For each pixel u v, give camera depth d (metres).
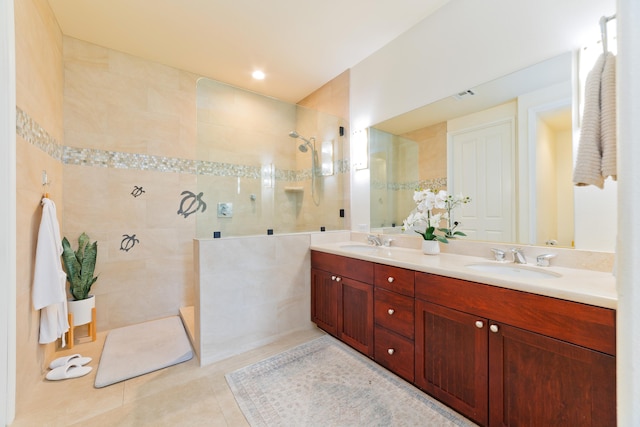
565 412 1.05
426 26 2.09
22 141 1.52
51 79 2.01
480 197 1.82
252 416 1.45
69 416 1.46
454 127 1.95
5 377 1.35
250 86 3.19
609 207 1.34
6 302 1.34
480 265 1.63
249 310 2.17
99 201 2.48
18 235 1.48
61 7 1.97
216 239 2.05
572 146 1.44
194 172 2.95
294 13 2.04
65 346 2.18
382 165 2.48
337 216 2.96
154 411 1.49
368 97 2.60
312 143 2.92
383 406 1.51
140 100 2.65
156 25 2.17
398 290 1.71
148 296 2.71
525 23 1.59
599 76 1.09
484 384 1.29
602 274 1.31
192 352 2.08
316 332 2.45
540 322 1.11
